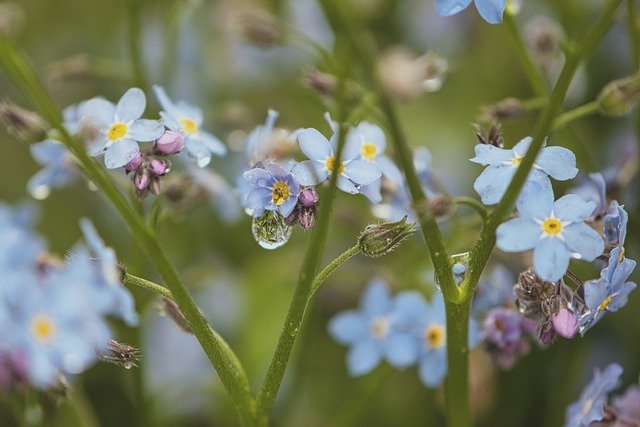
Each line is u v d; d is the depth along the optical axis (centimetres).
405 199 22
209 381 27
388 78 18
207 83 30
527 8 29
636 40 23
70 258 20
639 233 25
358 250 20
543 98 24
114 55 31
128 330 25
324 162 20
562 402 27
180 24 27
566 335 19
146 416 26
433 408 27
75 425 23
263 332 27
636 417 22
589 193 22
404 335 24
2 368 20
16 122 20
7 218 23
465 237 24
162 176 20
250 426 20
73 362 19
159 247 20
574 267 24
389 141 23
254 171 20
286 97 30
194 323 20
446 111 29
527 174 19
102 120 20
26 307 19
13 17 20
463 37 30
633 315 27
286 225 20
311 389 27
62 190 29
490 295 22
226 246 28
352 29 19
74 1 33
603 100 20
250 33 24
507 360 22
